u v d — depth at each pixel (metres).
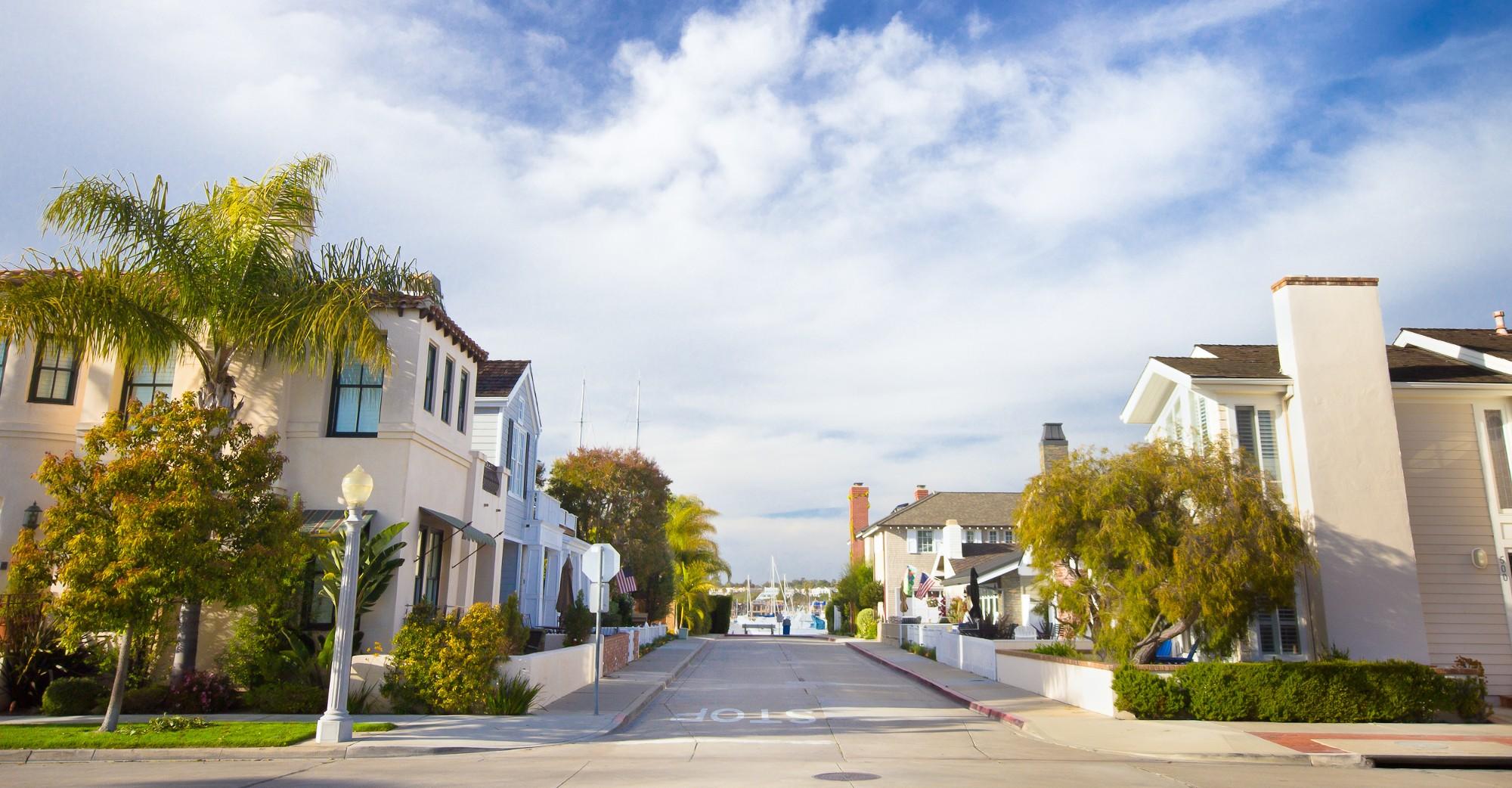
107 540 12.51
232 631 16.81
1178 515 17.70
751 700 20.70
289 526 13.88
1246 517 16.86
